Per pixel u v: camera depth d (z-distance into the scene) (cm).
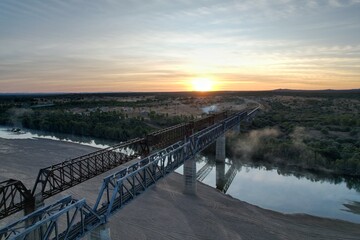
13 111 15612
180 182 5009
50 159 6650
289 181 5456
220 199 4341
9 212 2047
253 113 11688
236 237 3209
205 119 7062
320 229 3566
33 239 2020
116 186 2417
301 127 9062
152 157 3362
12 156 6856
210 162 6781
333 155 6203
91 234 2367
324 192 4909
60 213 1819
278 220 3756
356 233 3491
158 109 17038
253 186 5212
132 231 3212
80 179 2798
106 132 10162
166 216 3597
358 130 8419
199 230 3312
